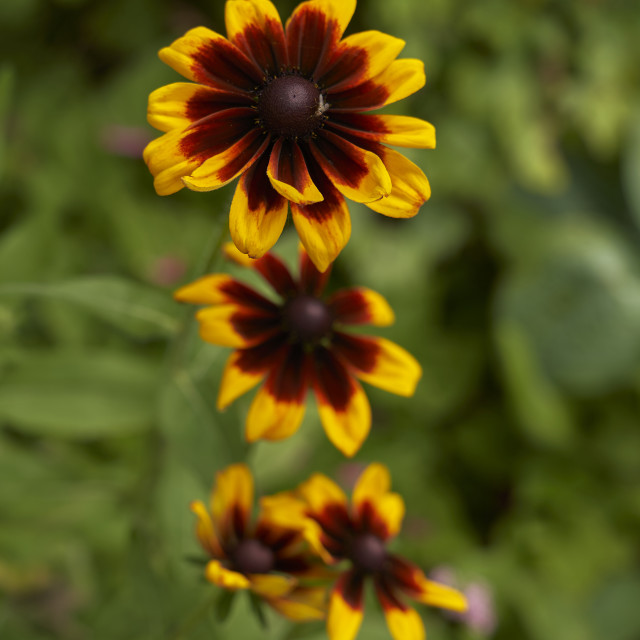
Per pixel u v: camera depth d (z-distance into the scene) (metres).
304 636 0.76
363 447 1.10
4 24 1.19
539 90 1.34
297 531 0.72
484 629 0.98
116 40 1.24
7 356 0.81
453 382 1.19
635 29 1.37
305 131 0.67
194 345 0.77
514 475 1.16
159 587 0.76
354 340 0.73
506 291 1.28
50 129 1.10
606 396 1.27
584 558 1.10
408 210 0.66
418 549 1.05
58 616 0.89
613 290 1.28
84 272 0.98
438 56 1.30
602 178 1.40
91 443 0.92
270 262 0.73
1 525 0.84
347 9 0.67
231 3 0.67
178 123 0.66
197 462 0.75
